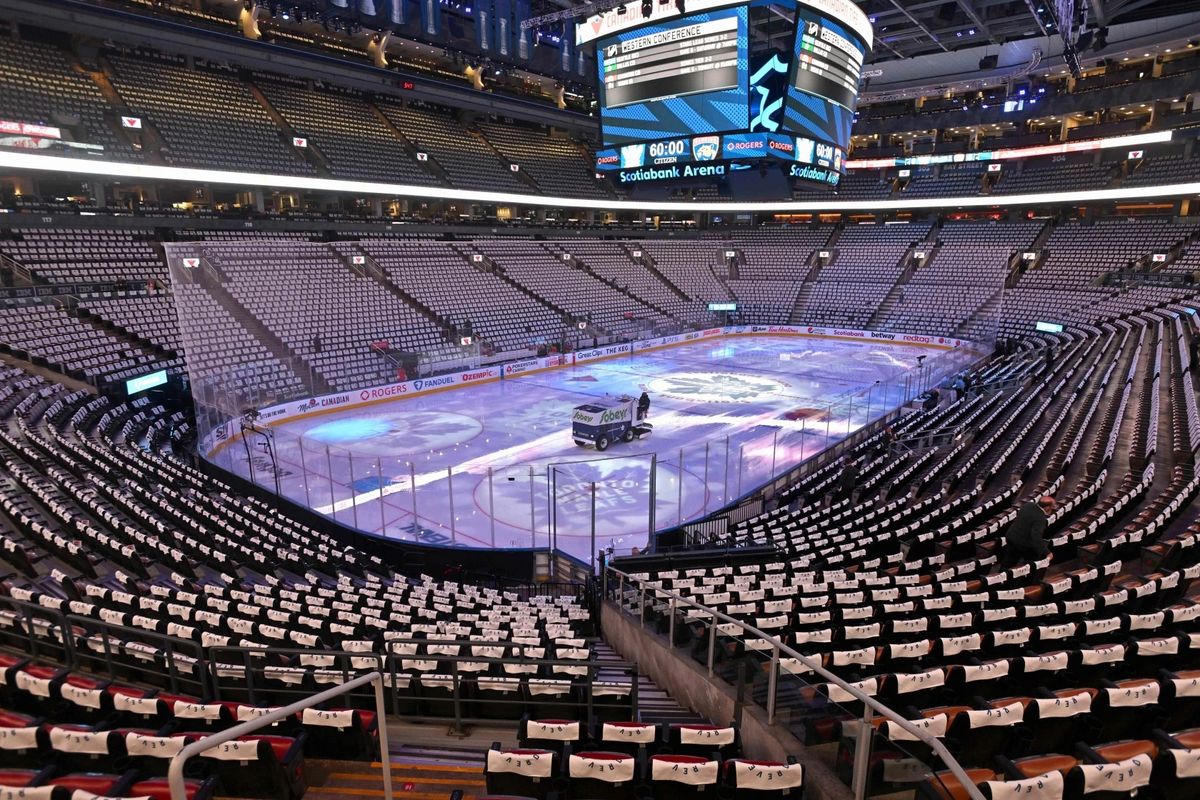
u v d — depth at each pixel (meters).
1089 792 4.34
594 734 5.86
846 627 7.73
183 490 18.91
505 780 5.23
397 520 20.30
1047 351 42.03
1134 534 11.02
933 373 38.94
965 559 12.76
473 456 26.33
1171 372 25.77
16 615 8.38
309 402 32.22
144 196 48.19
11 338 28.08
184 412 30.30
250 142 46.72
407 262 47.69
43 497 14.76
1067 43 38.28
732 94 24.19
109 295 33.91
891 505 17.83
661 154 26.17
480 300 48.47
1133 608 8.46
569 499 21.94
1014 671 6.24
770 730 5.80
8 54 39.41
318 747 6.16
